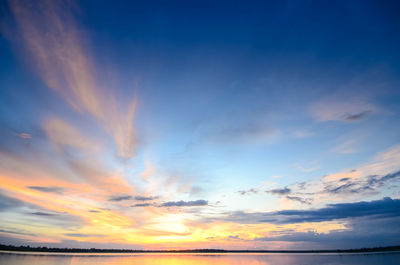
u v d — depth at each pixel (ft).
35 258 354.54
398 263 289.74
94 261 365.61
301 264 315.78
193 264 350.43
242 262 395.55
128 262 369.30
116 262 362.12
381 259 374.63
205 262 403.95
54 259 360.48
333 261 356.59
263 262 390.42
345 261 350.64
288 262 368.48
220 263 376.48
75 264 287.48
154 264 339.98
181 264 349.00
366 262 315.37
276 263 355.36
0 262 255.91
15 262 262.67
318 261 371.56
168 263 368.07
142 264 334.03
